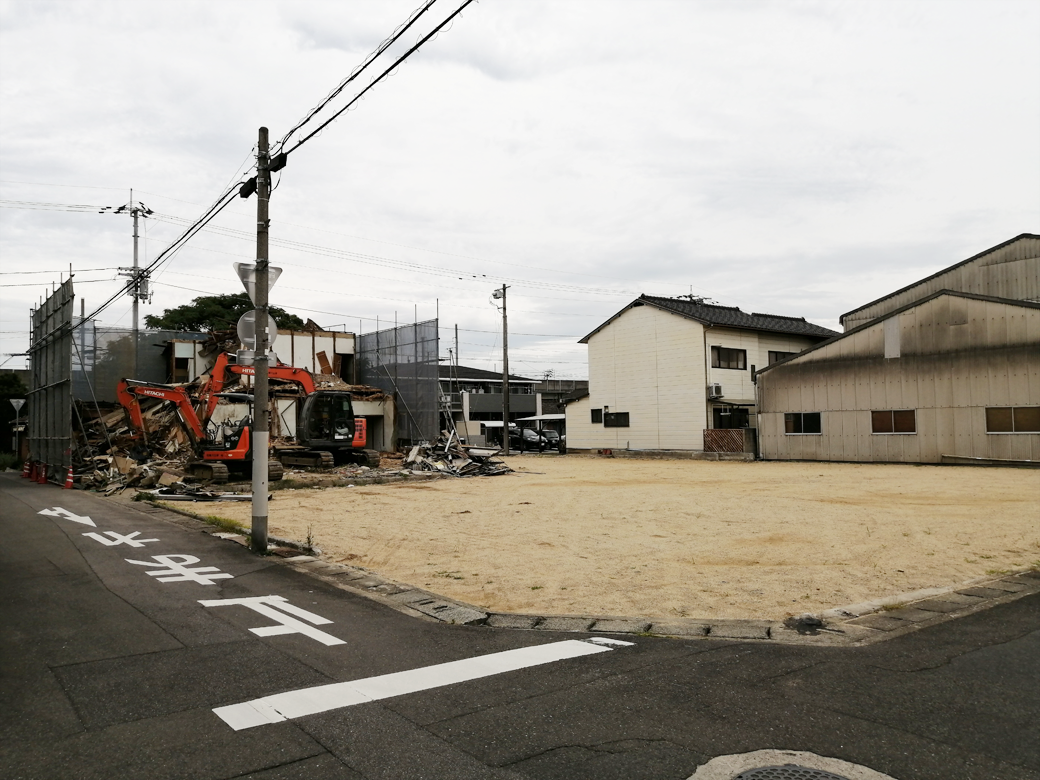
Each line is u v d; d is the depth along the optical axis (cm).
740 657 520
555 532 1147
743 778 332
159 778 334
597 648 545
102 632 578
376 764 347
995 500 1468
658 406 3409
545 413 5606
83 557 909
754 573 827
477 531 1166
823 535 1075
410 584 787
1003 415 2308
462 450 2603
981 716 406
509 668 494
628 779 331
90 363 2878
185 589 738
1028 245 2866
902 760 351
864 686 455
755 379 3195
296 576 812
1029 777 333
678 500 1574
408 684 461
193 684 459
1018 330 2283
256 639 562
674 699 434
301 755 357
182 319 4566
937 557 904
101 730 387
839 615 638
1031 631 583
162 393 2102
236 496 1672
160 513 1381
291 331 3375
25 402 3353
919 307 2503
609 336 3634
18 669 488
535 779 331
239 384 2828
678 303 3556
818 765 345
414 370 2998
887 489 1711
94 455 2375
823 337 3725
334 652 530
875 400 2609
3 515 1345
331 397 2370
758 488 1809
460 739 376
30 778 333
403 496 1723
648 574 830
